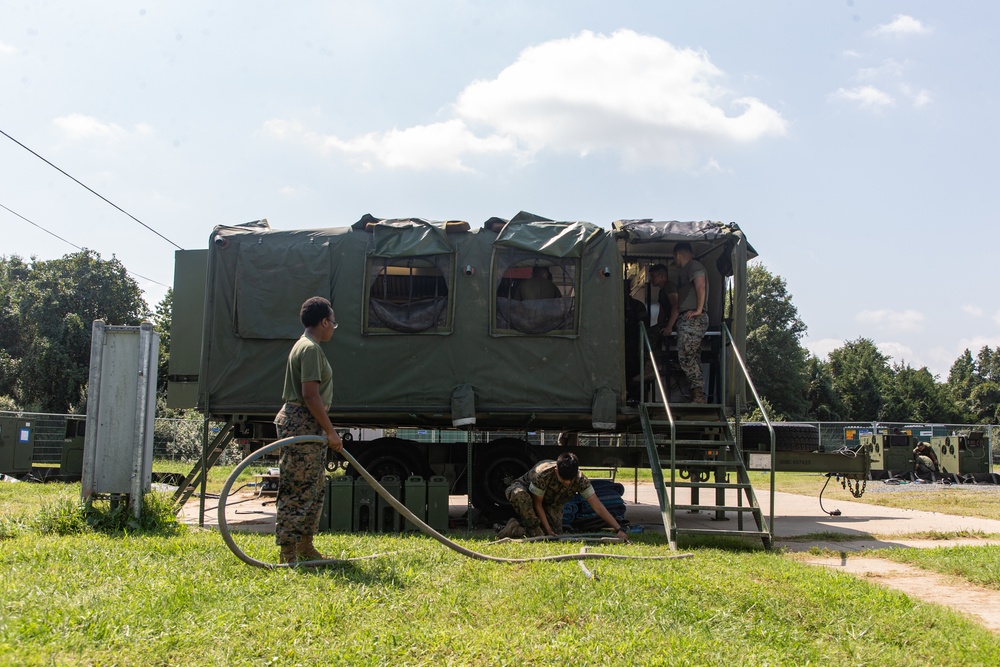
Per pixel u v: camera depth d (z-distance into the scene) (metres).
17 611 4.14
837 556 8.49
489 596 5.09
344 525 10.02
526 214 10.77
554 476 8.22
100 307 48.16
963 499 16.88
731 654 4.23
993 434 30.91
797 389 53.88
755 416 38.69
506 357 10.41
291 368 5.84
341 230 10.84
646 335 10.44
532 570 5.96
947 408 69.25
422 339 10.46
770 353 53.06
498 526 10.20
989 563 7.53
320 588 5.02
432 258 10.59
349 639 4.10
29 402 42.78
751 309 54.50
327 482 10.07
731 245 10.66
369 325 10.50
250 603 4.59
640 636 4.39
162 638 3.93
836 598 5.50
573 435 13.70
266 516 12.28
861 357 70.69
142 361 8.24
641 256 12.26
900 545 9.45
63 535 7.50
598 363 10.37
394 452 11.16
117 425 8.19
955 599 6.45
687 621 4.78
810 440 12.85
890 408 67.00
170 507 8.66
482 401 10.36
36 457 19.84
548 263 10.52
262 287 10.60
